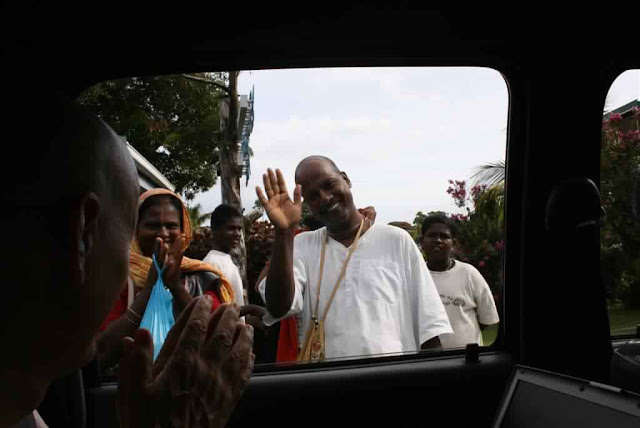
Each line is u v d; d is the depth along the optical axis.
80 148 0.61
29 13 1.43
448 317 2.24
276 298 2.13
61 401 1.66
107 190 0.63
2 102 0.59
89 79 1.69
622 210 2.12
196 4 1.61
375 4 1.72
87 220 0.61
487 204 2.20
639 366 1.78
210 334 0.79
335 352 2.15
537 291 2.13
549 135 2.09
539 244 2.13
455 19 1.83
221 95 1.92
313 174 2.26
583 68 2.03
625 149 2.09
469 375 2.08
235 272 2.30
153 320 1.85
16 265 0.57
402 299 2.24
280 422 1.94
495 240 2.22
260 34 1.75
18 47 1.46
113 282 0.65
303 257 2.30
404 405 2.03
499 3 1.81
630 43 1.99
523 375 1.52
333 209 2.25
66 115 0.62
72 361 0.64
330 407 1.97
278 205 2.12
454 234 2.28
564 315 2.13
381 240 2.29
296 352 2.16
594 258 2.11
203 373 0.74
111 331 1.86
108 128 0.67
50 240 0.59
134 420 0.72
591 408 1.27
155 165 2.02
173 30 1.67
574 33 1.95
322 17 1.73
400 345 2.18
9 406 0.60
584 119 2.08
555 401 1.37
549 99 2.06
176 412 0.72
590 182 2.07
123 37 1.64
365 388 2.00
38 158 0.58
